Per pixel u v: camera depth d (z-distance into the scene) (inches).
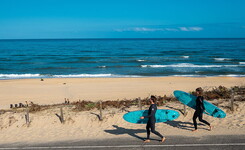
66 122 439.8
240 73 1353.3
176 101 545.6
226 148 284.8
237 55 2490.2
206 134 338.3
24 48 3976.4
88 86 999.6
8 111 531.5
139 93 839.1
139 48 3853.3
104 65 1782.7
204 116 419.2
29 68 1651.1
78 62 1973.4
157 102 521.3
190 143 306.8
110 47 4175.7
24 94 868.6
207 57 2310.5
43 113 492.4
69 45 5073.8
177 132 357.1
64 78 1209.4
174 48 3801.7
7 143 366.0
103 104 551.8
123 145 317.4
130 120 357.7
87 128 415.2
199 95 345.1
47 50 3459.6
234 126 365.1
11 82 1107.9
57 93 881.5
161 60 2087.8
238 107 442.6
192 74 1343.5
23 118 458.6
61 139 369.1
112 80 1135.6
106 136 366.6
